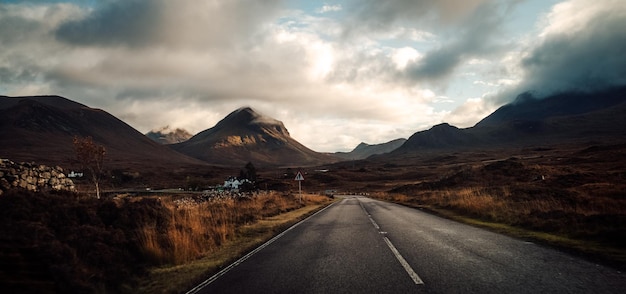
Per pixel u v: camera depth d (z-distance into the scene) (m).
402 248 9.76
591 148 111.88
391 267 7.51
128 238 9.47
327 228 15.55
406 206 30.33
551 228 11.84
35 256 6.60
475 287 5.82
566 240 9.98
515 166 54.38
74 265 6.84
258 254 9.88
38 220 8.60
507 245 9.70
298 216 21.59
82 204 10.15
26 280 6.05
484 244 9.98
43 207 9.16
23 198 9.02
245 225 16.56
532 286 5.78
